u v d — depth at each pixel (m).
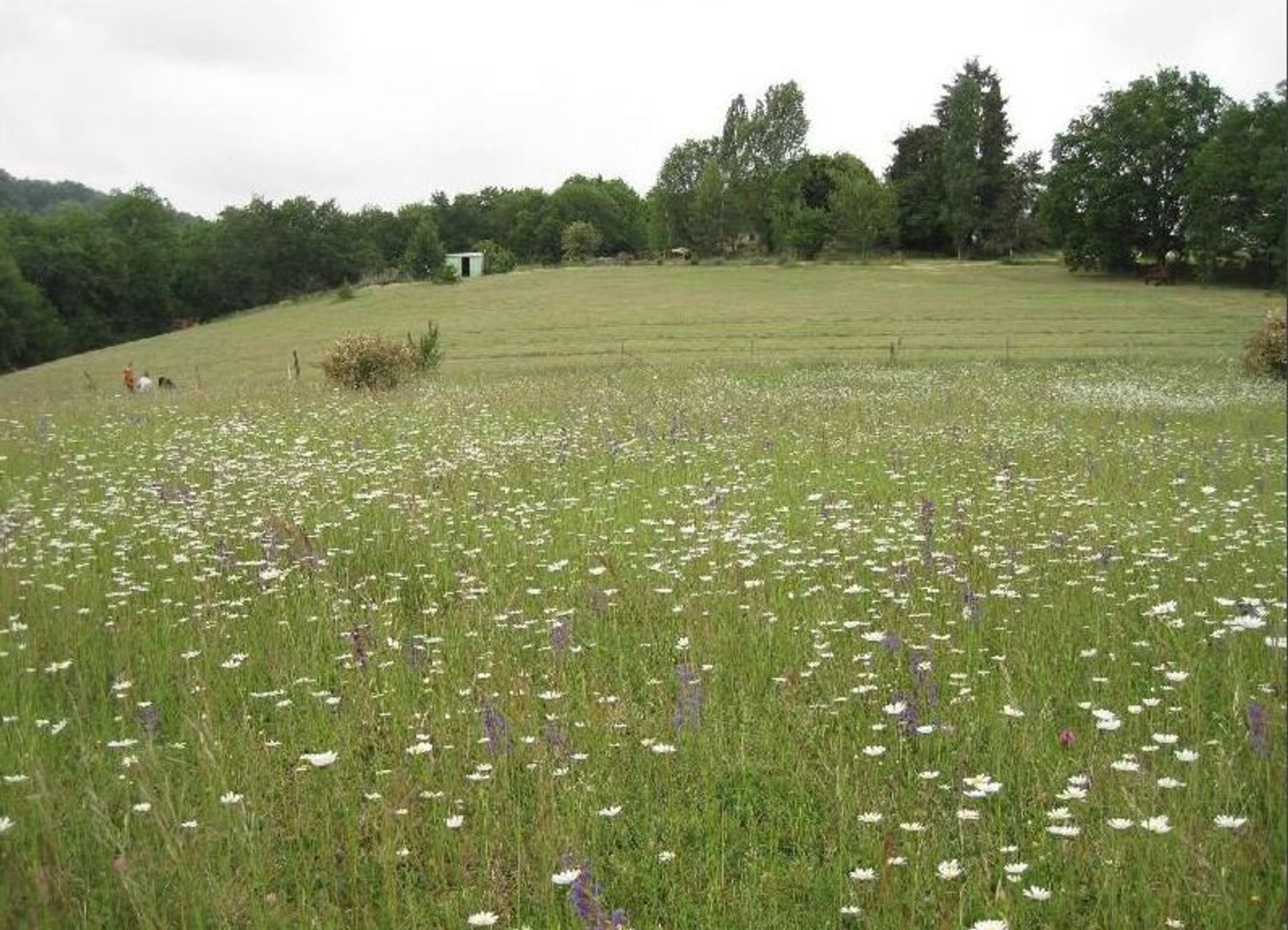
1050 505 11.03
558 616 7.20
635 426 17.59
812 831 4.41
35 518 9.88
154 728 5.21
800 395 24.22
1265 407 21.98
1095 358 35.12
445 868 4.15
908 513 10.46
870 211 99.06
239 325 72.56
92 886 4.05
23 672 6.23
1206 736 5.07
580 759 4.95
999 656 6.19
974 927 3.41
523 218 147.12
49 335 92.19
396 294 83.00
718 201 113.31
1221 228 69.44
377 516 10.18
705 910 3.81
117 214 113.31
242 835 4.16
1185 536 9.45
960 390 25.16
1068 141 79.75
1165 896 3.68
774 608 7.35
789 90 117.00
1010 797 4.59
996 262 95.25
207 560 8.89
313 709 5.75
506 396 23.62
